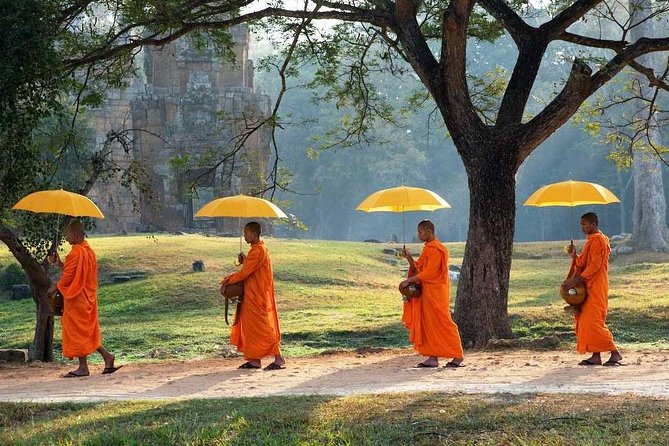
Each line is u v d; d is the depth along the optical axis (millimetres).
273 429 8750
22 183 16922
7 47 14125
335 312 25953
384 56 21734
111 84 20500
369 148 80625
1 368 15469
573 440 7969
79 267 13312
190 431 8664
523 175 79375
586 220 13492
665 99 56500
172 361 16062
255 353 13898
